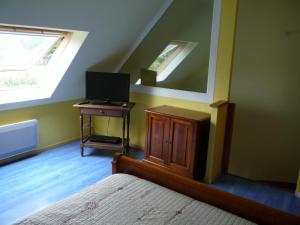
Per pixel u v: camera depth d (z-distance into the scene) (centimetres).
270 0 367
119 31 332
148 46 366
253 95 409
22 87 351
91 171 322
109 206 148
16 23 243
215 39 292
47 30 291
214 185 299
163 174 177
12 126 325
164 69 359
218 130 294
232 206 151
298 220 128
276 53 382
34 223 133
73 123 422
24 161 341
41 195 265
